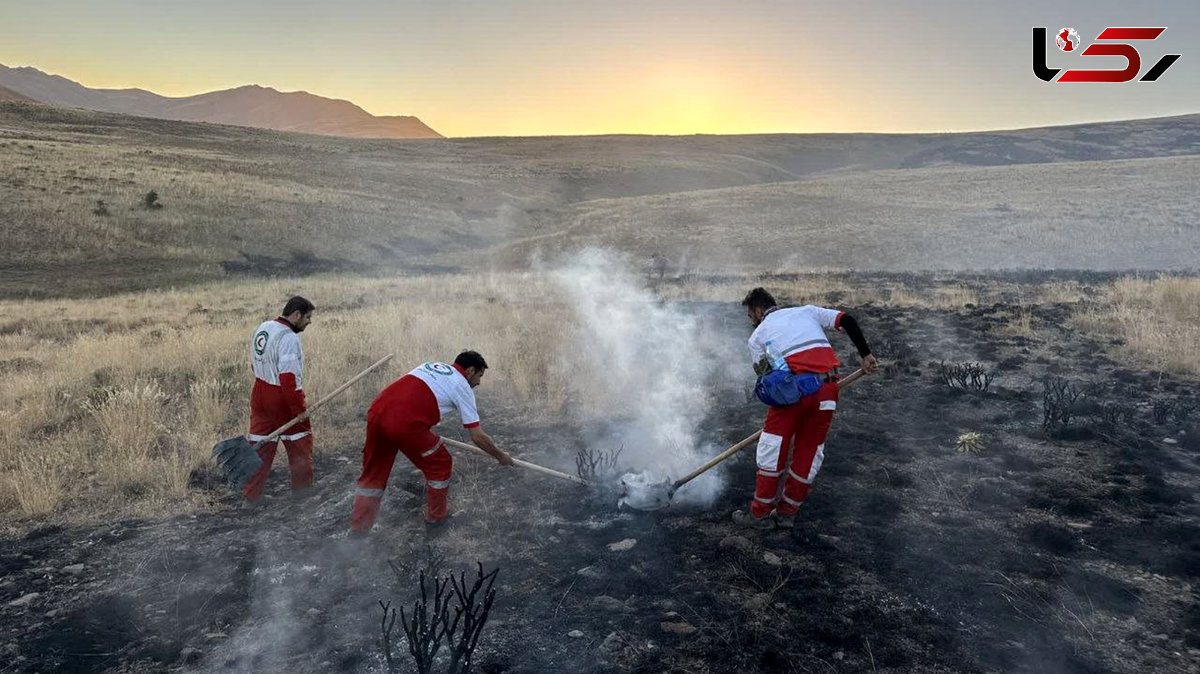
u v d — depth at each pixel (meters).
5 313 17.45
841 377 8.21
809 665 3.26
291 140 84.12
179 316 15.90
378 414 4.41
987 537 4.34
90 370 9.09
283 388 5.11
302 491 5.31
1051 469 5.34
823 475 5.38
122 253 30.70
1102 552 4.13
